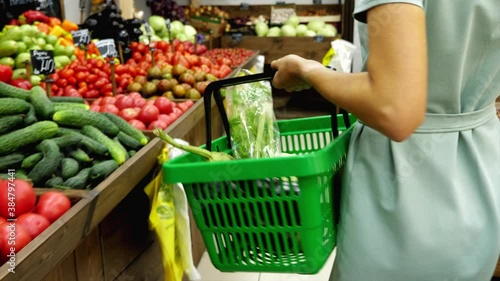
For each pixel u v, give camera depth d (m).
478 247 1.11
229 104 1.58
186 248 1.67
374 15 0.93
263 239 1.23
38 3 4.47
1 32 3.83
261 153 1.53
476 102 1.11
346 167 1.19
